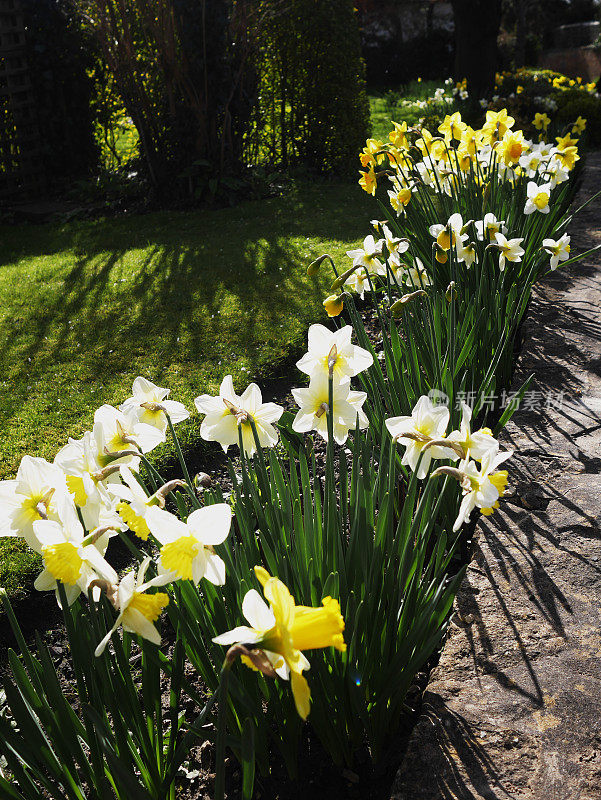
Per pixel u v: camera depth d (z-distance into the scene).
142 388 1.66
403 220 4.40
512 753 1.55
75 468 1.29
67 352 4.24
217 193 7.89
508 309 3.00
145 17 7.31
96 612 1.46
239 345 4.17
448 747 1.57
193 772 1.74
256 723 1.53
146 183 8.20
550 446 2.76
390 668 1.58
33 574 2.47
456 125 3.84
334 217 6.95
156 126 7.84
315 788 1.64
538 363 3.44
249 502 1.72
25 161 8.82
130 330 4.50
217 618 1.54
